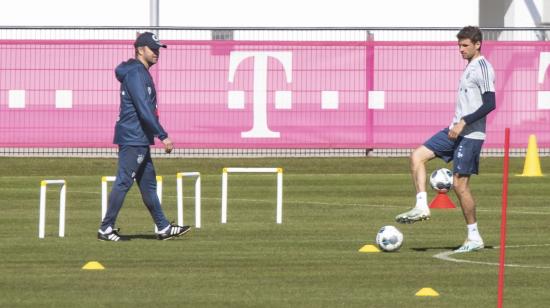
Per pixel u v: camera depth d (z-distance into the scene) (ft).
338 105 166.91
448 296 68.28
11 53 164.76
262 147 166.61
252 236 97.81
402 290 70.38
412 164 87.51
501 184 146.20
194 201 127.03
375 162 166.81
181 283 72.69
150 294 68.69
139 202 125.18
